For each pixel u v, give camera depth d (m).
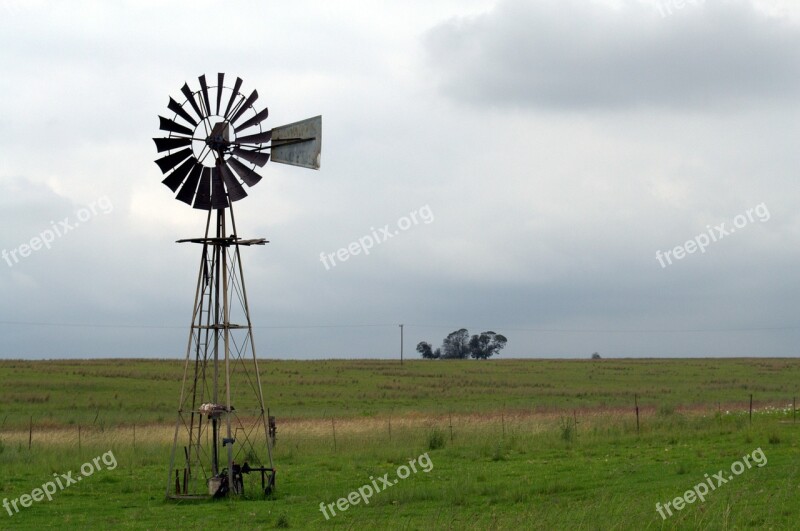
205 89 27.70
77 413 67.62
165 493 28.08
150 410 71.44
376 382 107.88
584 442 37.03
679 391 95.25
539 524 19.94
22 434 46.44
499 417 54.00
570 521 20.23
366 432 44.06
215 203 27.31
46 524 23.33
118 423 57.22
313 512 24.03
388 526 21.12
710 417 44.78
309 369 131.38
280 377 111.00
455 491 25.27
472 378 118.62
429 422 49.72
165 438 42.59
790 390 96.12
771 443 33.38
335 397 85.69
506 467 30.77
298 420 56.16
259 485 29.00
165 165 27.22
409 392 93.75
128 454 36.38
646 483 25.66
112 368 115.25
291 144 28.09
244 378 105.94
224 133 27.62
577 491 25.06
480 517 21.61
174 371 112.31
